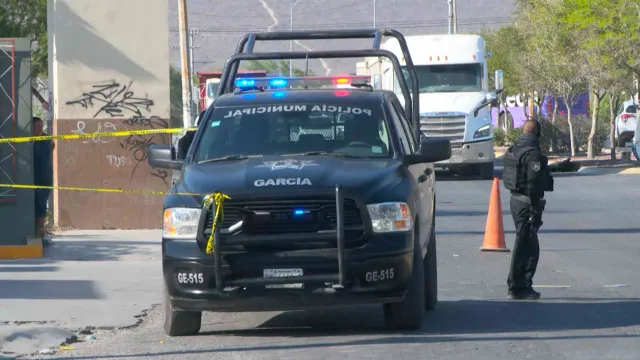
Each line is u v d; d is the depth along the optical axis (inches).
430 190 1601.9
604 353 1234.6
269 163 1350.9
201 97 4857.3
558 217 3102.9
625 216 3117.6
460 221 3046.3
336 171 1310.3
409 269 1294.3
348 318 1515.7
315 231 1256.2
